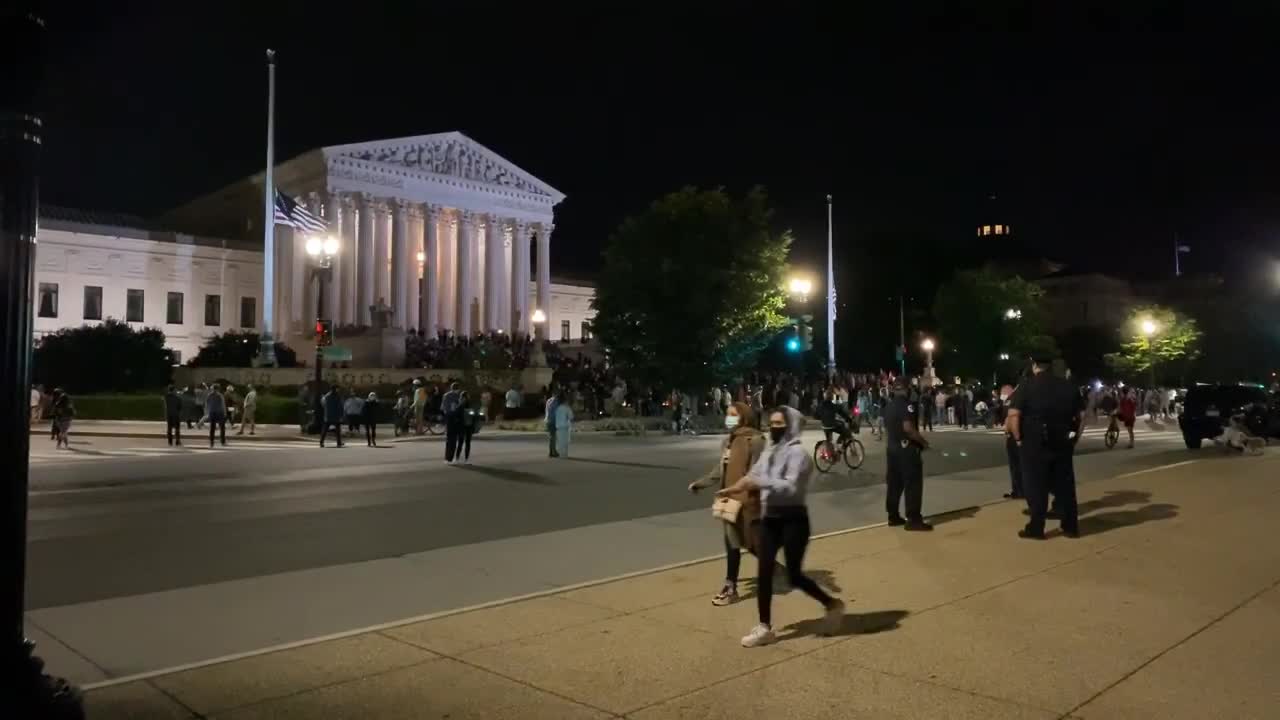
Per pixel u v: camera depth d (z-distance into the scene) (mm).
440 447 28688
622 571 9422
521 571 9445
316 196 68125
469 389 42438
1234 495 14336
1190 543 10352
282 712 5355
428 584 8867
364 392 43344
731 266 40562
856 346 79125
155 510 14688
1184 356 69125
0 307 4453
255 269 73375
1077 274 96375
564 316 91125
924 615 7332
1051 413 10805
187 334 69938
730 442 8492
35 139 4652
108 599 8391
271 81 44750
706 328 40438
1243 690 5531
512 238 80125
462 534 12133
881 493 15875
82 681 6012
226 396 38250
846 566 9312
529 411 43219
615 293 41438
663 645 6637
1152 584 8352
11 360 4445
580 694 5621
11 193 4527
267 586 8820
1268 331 76688
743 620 7332
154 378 53156
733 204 42125
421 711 5359
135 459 24656
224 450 27906
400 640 6809
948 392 47250
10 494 4391
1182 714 5156
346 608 7953
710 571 9297
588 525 12750
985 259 107812
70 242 65125
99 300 66250
